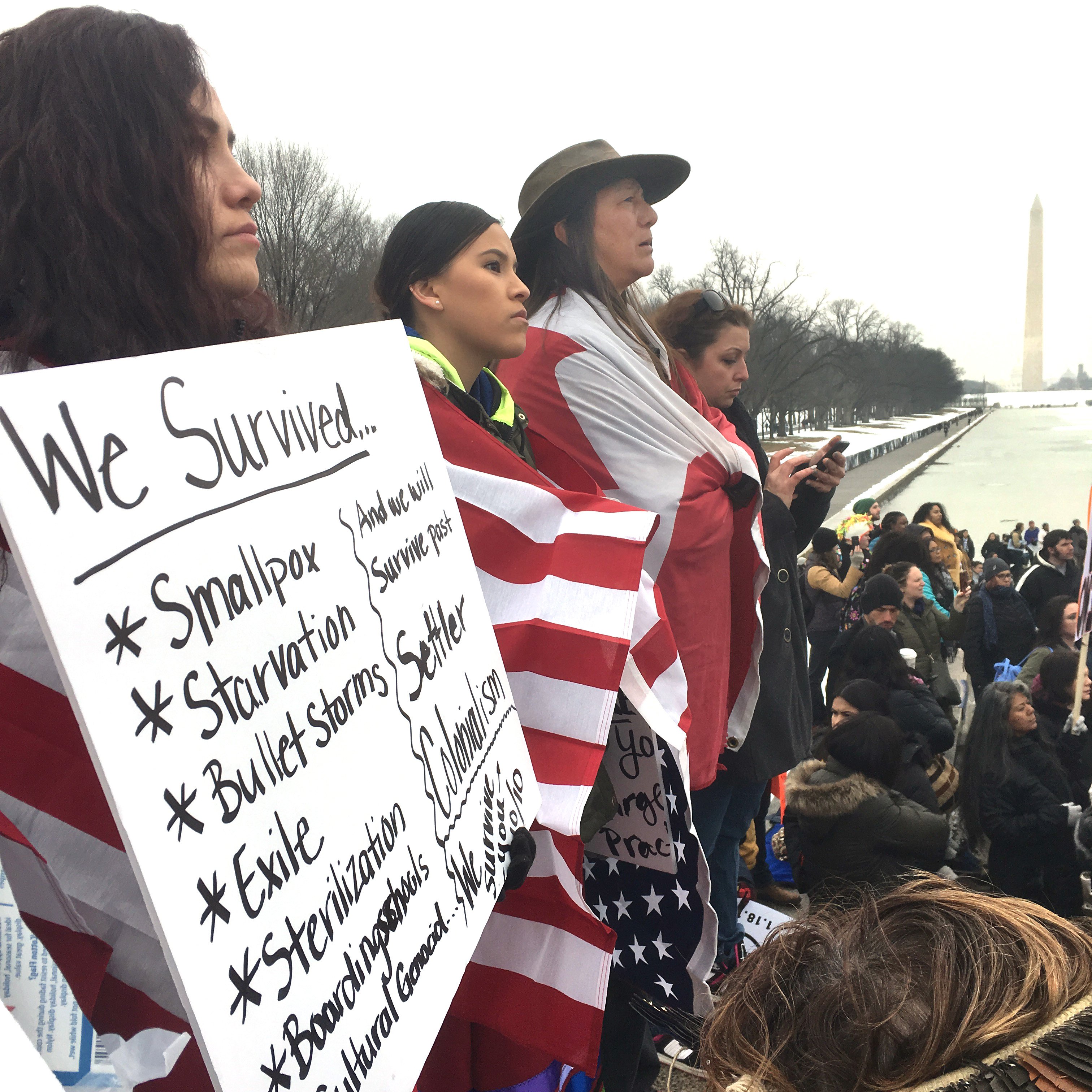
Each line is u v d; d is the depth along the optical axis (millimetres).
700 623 2703
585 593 1861
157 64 1214
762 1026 868
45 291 1146
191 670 785
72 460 696
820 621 8297
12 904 1001
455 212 2127
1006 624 8008
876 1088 779
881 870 3609
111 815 931
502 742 1450
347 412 1169
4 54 1181
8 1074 556
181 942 718
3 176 1144
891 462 54969
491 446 1953
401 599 1204
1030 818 4387
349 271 30359
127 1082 930
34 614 907
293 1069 816
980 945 817
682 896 2139
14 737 900
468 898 1207
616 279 2857
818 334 61156
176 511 801
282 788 877
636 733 2135
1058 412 139875
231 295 1355
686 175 2889
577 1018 1688
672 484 2697
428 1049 1021
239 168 1358
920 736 4586
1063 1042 743
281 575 944
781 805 5109
